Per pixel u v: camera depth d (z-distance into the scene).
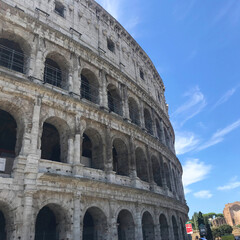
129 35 58.50
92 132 39.47
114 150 49.91
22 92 30.97
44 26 36.91
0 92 29.67
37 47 35.31
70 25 42.81
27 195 27.02
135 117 52.59
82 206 32.19
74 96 37.00
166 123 70.25
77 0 46.41
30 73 33.31
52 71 41.16
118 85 48.44
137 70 59.44
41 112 32.44
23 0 36.97
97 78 43.50
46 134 42.03
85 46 42.06
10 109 31.12
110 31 53.28
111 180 37.12
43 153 41.75
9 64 37.84
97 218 35.53
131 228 39.41
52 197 29.55
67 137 34.72
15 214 26.05
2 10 33.25
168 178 58.62
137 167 48.72
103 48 48.81
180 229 55.75
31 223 26.64
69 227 29.77
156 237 43.72
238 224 178.88
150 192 43.47
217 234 119.81
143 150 48.97
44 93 33.03
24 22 35.03
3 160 29.36
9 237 25.95
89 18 47.78
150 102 59.44
